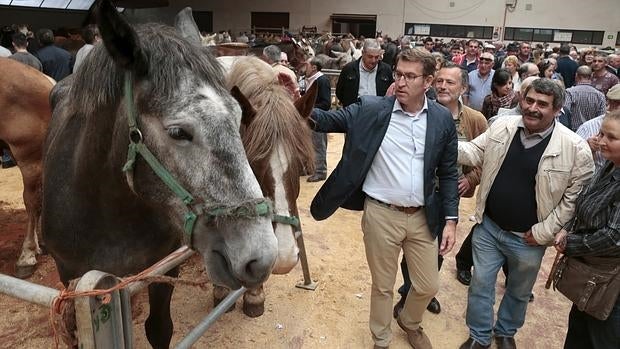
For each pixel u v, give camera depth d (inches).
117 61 61.4
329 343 131.3
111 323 52.3
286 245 82.7
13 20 852.0
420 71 100.9
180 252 69.9
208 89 60.7
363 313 145.8
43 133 152.3
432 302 147.2
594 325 99.2
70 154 81.2
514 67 296.4
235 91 84.6
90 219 79.9
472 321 126.4
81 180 77.0
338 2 1378.0
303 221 213.3
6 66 147.1
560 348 133.8
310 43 871.1
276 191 83.9
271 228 60.6
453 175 111.8
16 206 207.6
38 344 123.0
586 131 161.3
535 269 117.9
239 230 58.2
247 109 86.1
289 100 91.7
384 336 123.0
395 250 112.7
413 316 121.9
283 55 274.1
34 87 149.5
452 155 110.0
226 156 57.9
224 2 1406.3
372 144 106.3
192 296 148.5
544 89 105.3
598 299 94.5
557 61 407.8
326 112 108.7
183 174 59.4
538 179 109.2
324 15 1390.3
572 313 107.4
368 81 238.2
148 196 65.1
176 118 58.2
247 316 140.6
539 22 1307.8
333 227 208.8
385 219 109.8
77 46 432.5
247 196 58.5
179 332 130.6
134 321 133.9
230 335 132.0
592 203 95.1
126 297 55.2
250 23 1412.4
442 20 1354.6
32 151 152.1
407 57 101.6
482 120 147.6
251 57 106.4
